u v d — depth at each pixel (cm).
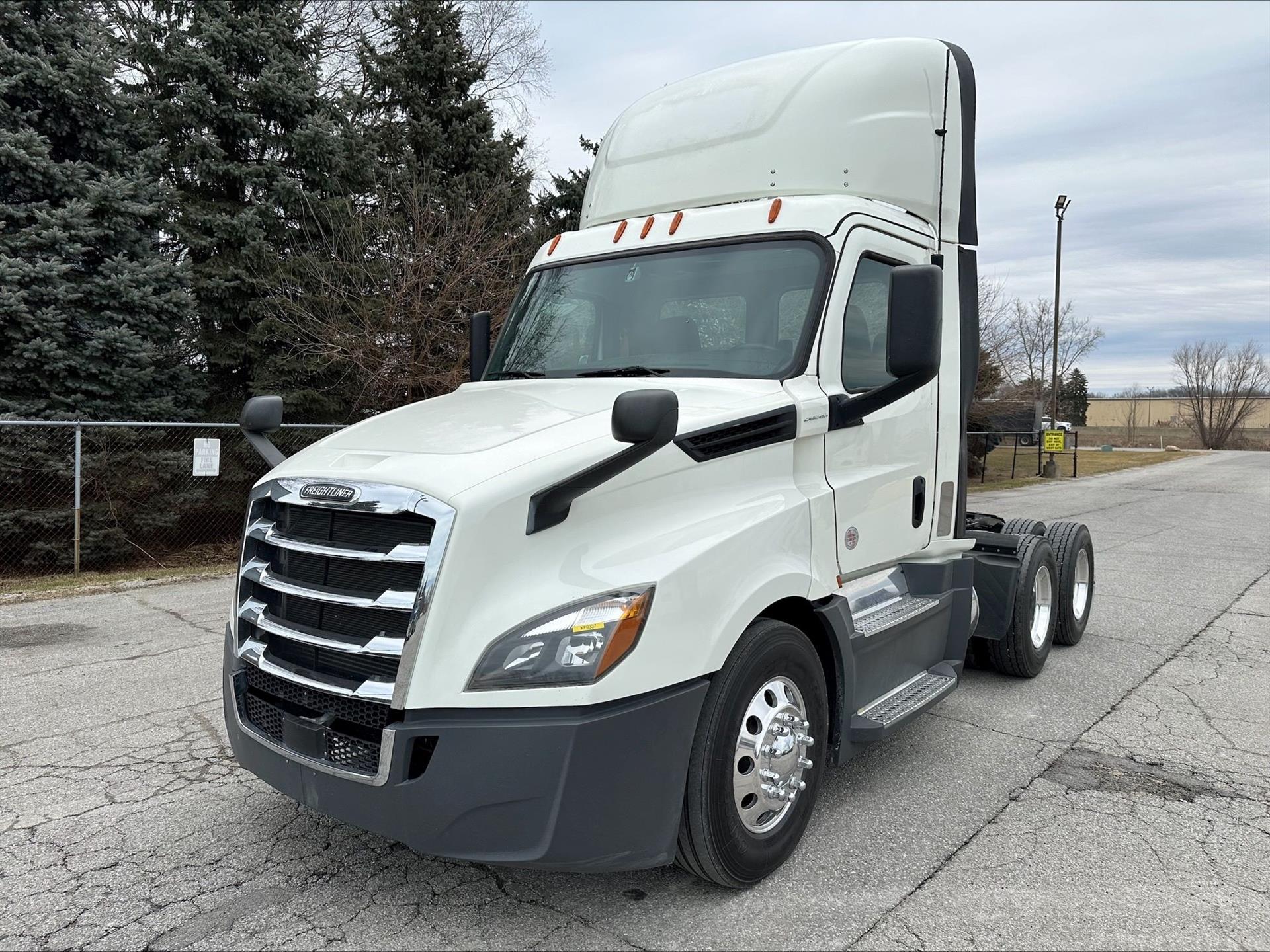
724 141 480
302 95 1307
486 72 2009
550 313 460
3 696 566
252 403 380
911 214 462
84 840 370
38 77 1066
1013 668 597
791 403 362
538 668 270
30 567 1054
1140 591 927
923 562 468
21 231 1029
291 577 314
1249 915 312
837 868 346
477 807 267
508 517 279
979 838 372
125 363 1096
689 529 314
